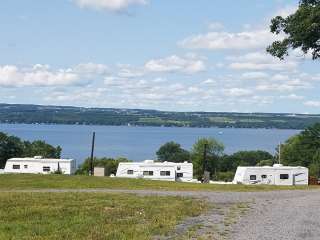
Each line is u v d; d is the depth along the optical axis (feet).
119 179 130.72
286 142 332.39
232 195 80.12
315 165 281.13
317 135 304.09
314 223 51.52
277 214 57.36
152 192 84.17
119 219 50.65
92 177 134.92
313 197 80.38
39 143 365.20
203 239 41.55
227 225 48.93
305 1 66.69
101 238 41.01
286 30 68.69
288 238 43.52
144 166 193.77
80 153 522.47
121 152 540.52
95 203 62.08
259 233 45.27
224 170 366.02
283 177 186.91
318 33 65.16
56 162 204.13
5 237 40.83
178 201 66.80
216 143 334.44
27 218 50.49
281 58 70.54
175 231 44.96
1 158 307.78
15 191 85.20
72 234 42.60
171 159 393.09
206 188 104.78
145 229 45.03
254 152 379.55
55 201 63.41
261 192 91.09
